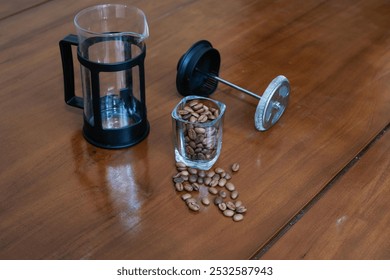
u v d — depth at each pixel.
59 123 1.01
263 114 0.97
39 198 0.85
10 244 0.78
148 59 1.20
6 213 0.83
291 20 1.40
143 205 0.85
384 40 1.33
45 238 0.79
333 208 0.86
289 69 1.20
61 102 1.07
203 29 1.33
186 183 0.89
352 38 1.33
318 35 1.34
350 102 1.11
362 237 0.81
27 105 1.05
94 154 0.95
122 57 0.93
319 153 0.97
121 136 0.95
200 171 0.92
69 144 0.97
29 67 1.16
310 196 0.88
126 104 1.00
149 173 0.91
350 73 1.20
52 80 1.12
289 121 1.05
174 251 0.78
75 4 1.41
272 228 0.82
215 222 0.83
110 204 0.85
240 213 0.84
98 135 0.95
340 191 0.89
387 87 1.16
